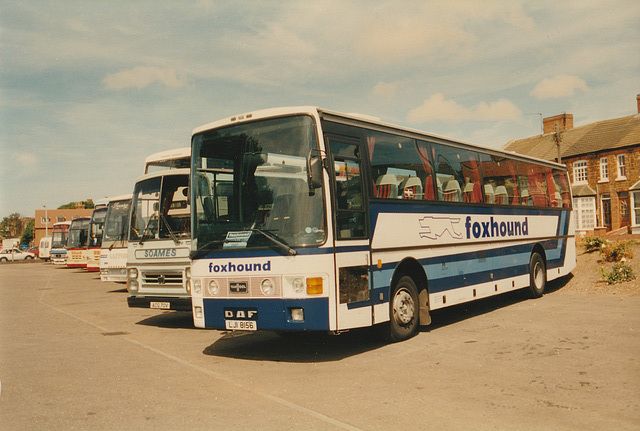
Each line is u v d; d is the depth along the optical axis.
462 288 11.02
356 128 8.72
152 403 6.07
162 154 13.70
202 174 8.77
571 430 5.00
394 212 9.27
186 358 8.54
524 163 14.40
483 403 5.84
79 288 23.22
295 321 7.65
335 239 7.87
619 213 42.34
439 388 6.45
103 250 20.47
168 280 11.48
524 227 13.80
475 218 11.72
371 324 8.45
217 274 8.32
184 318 13.47
